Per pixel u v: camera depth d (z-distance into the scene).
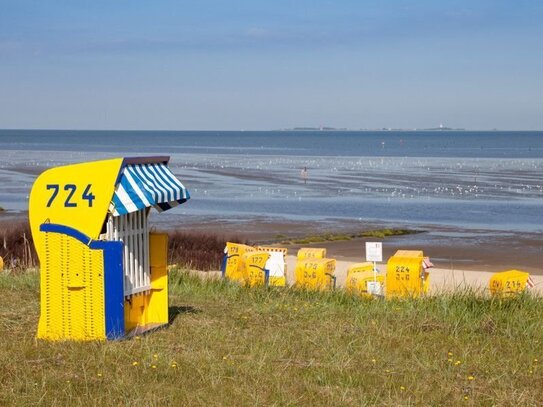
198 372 7.34
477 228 38.44
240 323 9.65
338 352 8.22
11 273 14.37
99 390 6.72
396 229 37.47
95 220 8.42
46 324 8.45
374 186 63.81
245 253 16.48
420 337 9.21
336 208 47.38
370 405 6.57
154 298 9.40
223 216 42.50
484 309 11.01
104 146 193.38
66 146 189.25
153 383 6.94
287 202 50.69
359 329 9.55
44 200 8.55
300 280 16.20
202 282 14.14
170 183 9.20
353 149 186.50
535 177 75.69
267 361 7.84
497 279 15.26
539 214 44.62
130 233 9.01
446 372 7.69
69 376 7.08
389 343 8.84
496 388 7.21
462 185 65.12
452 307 11.03
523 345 9.00
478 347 8.88
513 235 35.84
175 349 8.23
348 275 16.36
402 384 7.27
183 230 34.50
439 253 30.25
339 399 6.67
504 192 58.84
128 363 7.57
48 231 8.38
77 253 8.38
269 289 12.90
